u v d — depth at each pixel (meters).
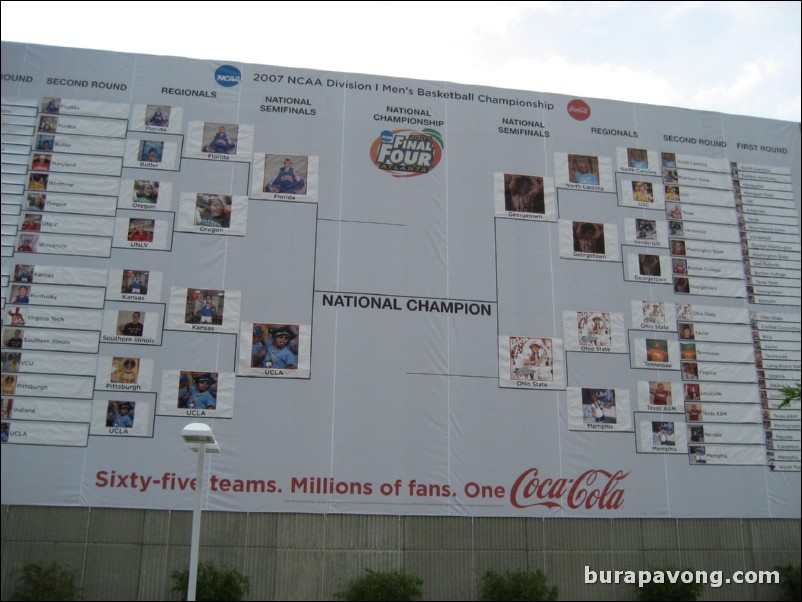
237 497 18.20
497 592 17.84
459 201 20.89
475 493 19.00
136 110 20.27
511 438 19.48
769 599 19.64
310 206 20.22
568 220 21.30
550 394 19.94
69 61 20.33
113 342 18.64
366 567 18.25
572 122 22.12
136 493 17.92
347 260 19.98
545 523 19.16
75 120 19.94
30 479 17.67
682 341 21.00
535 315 20.42
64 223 19.22
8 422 17.88
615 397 20.23
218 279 19.39
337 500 18.47
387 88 21.48
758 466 20.47
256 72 21.05
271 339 19.17
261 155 20.41
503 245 20.78
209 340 18.97
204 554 17.86
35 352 18.34
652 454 20.03
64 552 17.45
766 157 23.08
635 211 21.77
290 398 18.88
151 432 18.27
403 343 19.64
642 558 19.34
